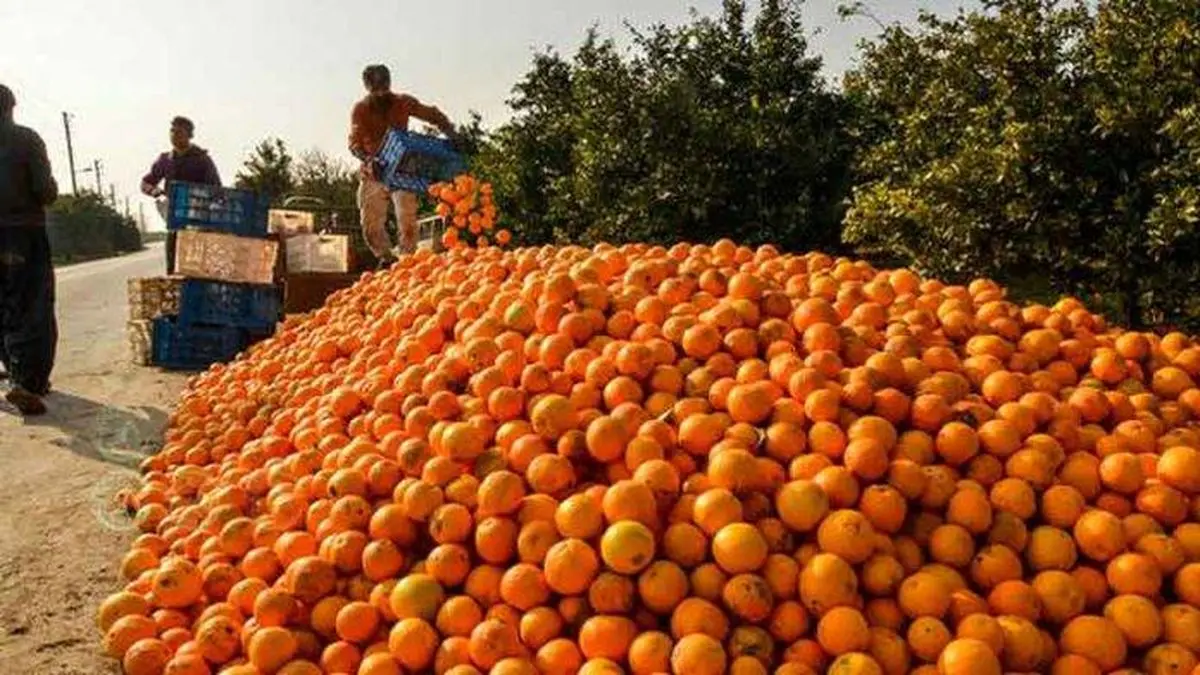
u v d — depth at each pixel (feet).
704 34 36.73
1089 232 19.20
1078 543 9.00
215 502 12.71
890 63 25.20
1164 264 17.75
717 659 7.90
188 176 35.63
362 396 13.75
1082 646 8.20
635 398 11.14
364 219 34.86
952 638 8.24
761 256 16.25
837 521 8.73
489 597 9.23
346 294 22.33
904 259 28.78
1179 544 8.96
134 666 9.57
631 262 15.51
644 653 8.18
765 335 11.89
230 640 9.55
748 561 8.48
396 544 10.02
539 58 49.44
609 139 34.94
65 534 15.14
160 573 10.50
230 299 29.99
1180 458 9.49
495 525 9.45
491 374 11.98
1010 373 11.19
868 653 8.15
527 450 10.34
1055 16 19.85
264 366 18.81
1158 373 12.41
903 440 9.93
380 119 34.12
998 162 18.97
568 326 12.35
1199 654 8.16
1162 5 17.69
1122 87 17.87
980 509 9.10
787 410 10.27
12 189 22.80
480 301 14.66
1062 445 10.18
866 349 11.71
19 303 23.27
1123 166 18.66
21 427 22.58
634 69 36.24
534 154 46.85
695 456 10.19
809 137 33.42
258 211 31.17
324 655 9.20
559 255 16.76
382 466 10.96
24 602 12.62
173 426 19.04
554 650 8.49
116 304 59.82
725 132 32.71
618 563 8.55
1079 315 13.83
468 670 8.42
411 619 8.96
